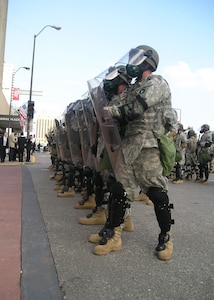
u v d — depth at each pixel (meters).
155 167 3.19
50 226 4.20
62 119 6.38
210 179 12.18
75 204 5.65
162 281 2.70
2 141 16.77
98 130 3.85
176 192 7.95
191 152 11.25
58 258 3.11
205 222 4.70
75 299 2.36
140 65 3.36
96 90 3.59
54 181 8.75
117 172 3.35
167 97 3.21
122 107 3.06
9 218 4.50
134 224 4.43
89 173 5.12
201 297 2.45
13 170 11.82
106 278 2.72
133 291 2.51
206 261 3.16
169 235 3.27
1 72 43.69
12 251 3.22
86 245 3.50
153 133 3.19
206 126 10.61
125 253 3.30
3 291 2.42
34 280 2.62
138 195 6.29
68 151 6.29
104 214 4.36
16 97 39.94
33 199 5.95
